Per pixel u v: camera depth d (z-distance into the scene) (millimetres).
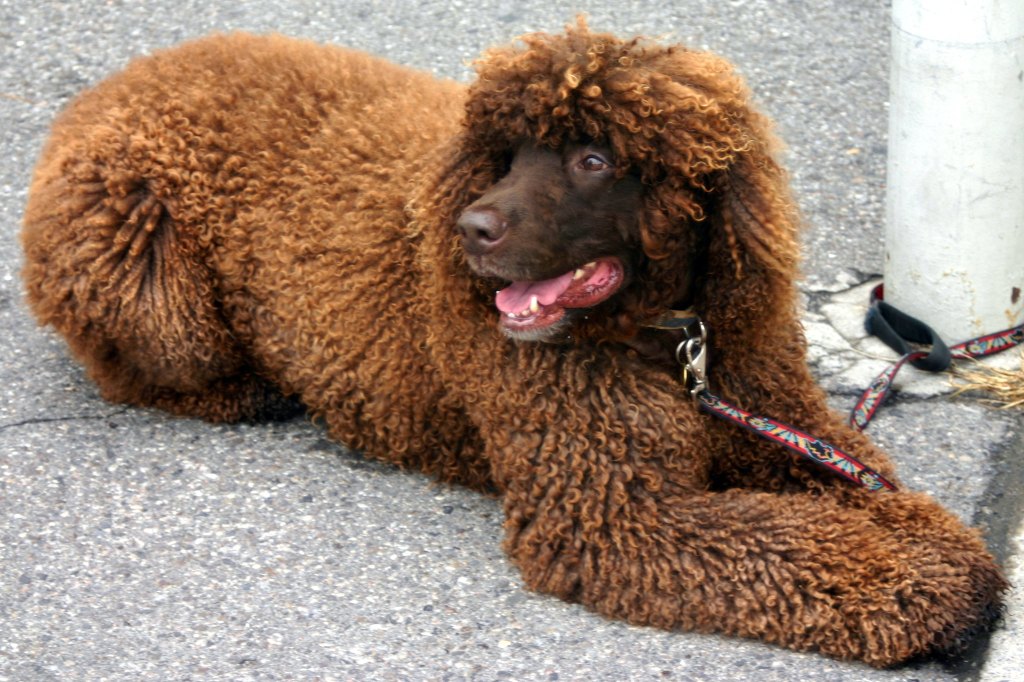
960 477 5836
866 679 4727
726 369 5367
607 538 5047
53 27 8891
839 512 5047
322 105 6043
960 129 6297
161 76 6219
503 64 4957
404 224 5609
